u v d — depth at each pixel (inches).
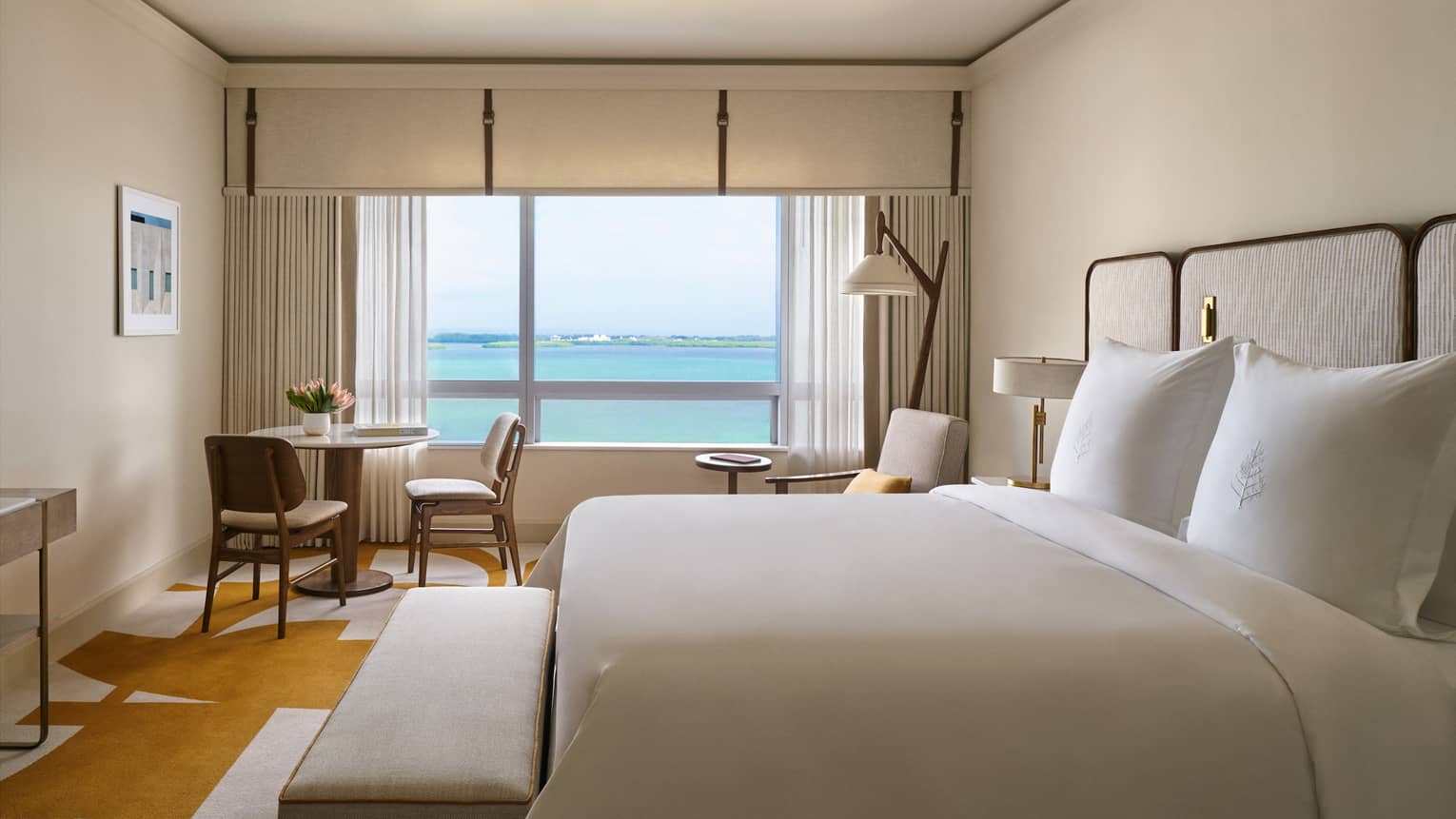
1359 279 104.5
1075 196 171.9
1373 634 73.0
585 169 216.5
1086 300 165.3
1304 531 82.2
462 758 71.6
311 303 216.8
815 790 65.7
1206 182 135.2
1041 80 185.3
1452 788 68.7
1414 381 79.4
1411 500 78.4
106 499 161.5
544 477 229.3
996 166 206.5
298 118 213.6
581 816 64.2
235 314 215.0
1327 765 67.1
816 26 190.2
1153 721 67.9
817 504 131.3
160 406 181.6
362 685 83.7
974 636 72.9
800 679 68.5
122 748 115.2
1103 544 96.7
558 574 130.1
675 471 230.4
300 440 178.2
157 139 179.9
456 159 215.8
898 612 78.4
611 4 177.0
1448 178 96.5
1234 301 125.3
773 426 236.4
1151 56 148.2
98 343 158.7
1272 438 87.4
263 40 198.7
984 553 100.5
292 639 155.3
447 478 226.7
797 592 84.7
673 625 75.2
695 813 65.0
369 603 176.6
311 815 67.1
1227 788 67.1
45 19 142.8
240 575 196.2
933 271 221.9
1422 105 99.3
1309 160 115.3
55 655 145.7
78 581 153.5
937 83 217.6
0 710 126.1
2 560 103.2
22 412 138.1
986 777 66.6
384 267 220.4
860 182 219.5
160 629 159.5
